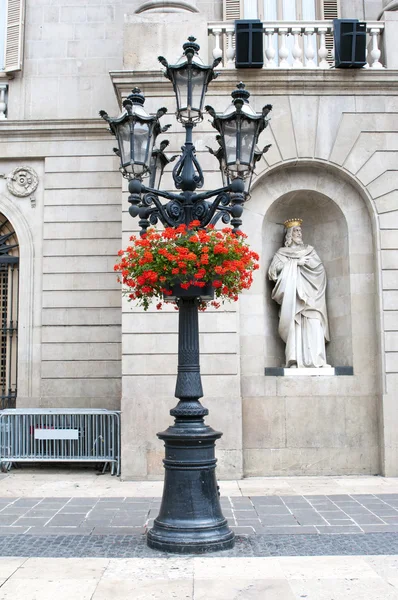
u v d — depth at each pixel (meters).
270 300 12.43
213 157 11.75
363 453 11.45
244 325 11.73
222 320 11.34
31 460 11.95
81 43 14.27
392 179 11.77
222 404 11.16
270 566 6.37
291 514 8.62
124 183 11.77
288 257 12.23
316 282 12.23
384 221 11.70
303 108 11.84
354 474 11.41
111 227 13.60
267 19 14.14
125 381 11.24
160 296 7.48
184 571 6.22
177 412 7.05
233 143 7.21
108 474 11.88
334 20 11.81
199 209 7.36
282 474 11.37
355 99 11.88
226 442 11.11
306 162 11.82
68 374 13.29
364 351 11.69
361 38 11.73
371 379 11.62
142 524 8.16
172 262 6.78
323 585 5.81
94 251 13.54
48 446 11.97
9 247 13.88
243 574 6.12
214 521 7.00
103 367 13.29
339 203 12.05
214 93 11.89
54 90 14.13
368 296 11.82
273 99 11.86
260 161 11.74
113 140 13.77
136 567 6.35
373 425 11.52
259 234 11.98
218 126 7.42
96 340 13.35
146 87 11.88
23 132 13.77
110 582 5.92
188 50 7.19
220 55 11.92
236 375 11.23
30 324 13.46
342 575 6.09
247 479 11.12
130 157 7.23
